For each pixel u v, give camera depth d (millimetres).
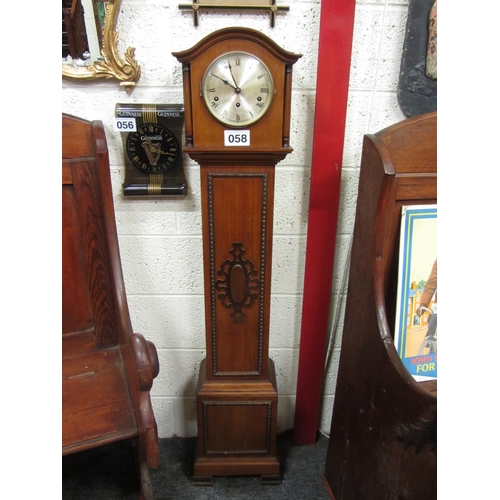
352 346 1199
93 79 1171
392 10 1153
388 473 1055
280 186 1315
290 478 1469
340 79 1162
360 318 1135
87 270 1168
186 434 1628
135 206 1312
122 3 1121
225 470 1430
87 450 1047
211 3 1120
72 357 1189
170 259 1382
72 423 988
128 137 1214
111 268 1109
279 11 1138
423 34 1146
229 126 1025
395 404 994
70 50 1145
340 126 1209
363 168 1084
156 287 1417
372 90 1233
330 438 1396
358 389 1169
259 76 988
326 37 1122
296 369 1558
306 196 1326
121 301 1102
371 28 1168
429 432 914
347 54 1139
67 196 1106
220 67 979
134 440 1048
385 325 1024
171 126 1207
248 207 1133
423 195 1087
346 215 1359
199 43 951
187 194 1303
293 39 1170
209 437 1392
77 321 1202
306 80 1210
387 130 1038
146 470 1139
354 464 1223
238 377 1329
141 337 975
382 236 1024
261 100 1006
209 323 1259
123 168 1275
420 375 1197
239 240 1166
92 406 1033
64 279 1160
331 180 1263
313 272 1363
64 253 1143
